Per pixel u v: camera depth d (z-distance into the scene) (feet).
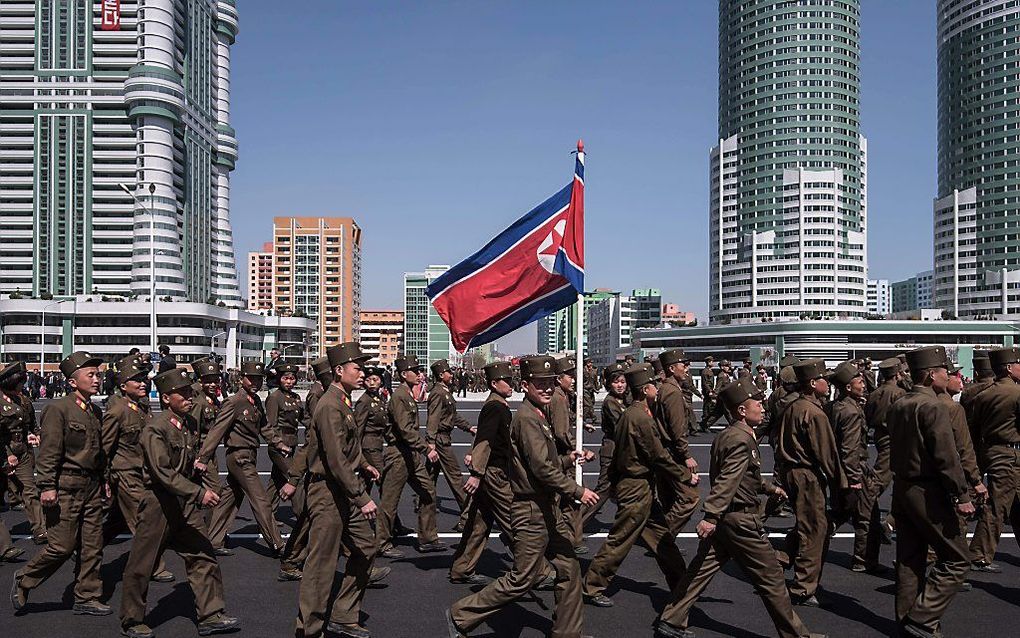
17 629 20.77
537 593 24.23
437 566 27.27
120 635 20.34
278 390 31.63
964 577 19.35
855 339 383.45
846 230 496.64
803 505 22.98
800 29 495.41
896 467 19.99
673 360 34.96
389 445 28.71
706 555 19.88
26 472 30.25
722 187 527.40
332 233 640.17
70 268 401.29
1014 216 445.37
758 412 19.34
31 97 401.90
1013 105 448.24
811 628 20.99
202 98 459.73
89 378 22.47
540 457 18.53
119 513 25.30
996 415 25.85
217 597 20.67
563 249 29.35
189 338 349.20
